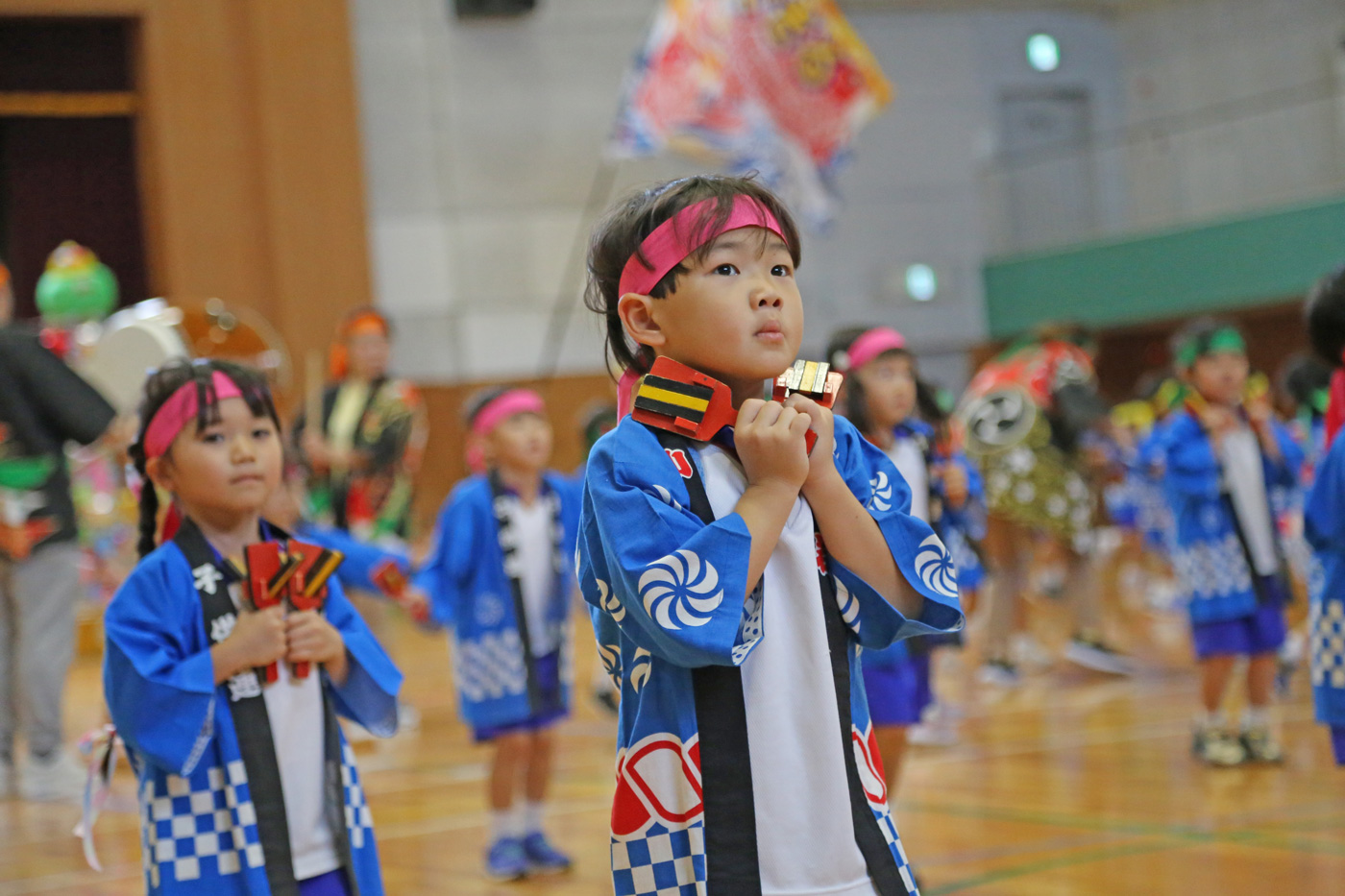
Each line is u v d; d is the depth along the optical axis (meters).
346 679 3.14
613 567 2.10
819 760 2.14
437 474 17.84
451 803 6.45
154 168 16.62
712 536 2.03
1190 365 6.64
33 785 6.76
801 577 2.19
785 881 2.09
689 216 2.12
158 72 16.34
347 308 16.83
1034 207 20.23
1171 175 18.56
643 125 14.87
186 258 16.41
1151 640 10.72
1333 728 3.79
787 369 2.23
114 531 11.79
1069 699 8.45
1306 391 9.43
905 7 20.91
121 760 7.79
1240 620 6.42
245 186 16.64
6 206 16.78
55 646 6.79
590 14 18.62
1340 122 16.84
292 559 3.07
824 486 2.19
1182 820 5.39
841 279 20.33
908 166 20.73
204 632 3.01
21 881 5.25
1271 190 17.58
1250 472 6.50
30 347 6.66
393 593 4.95
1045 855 4.99
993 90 21.28
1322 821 5.27
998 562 9.19
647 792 2.16
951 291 20.62
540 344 18.27
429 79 18.06
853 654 2.30
